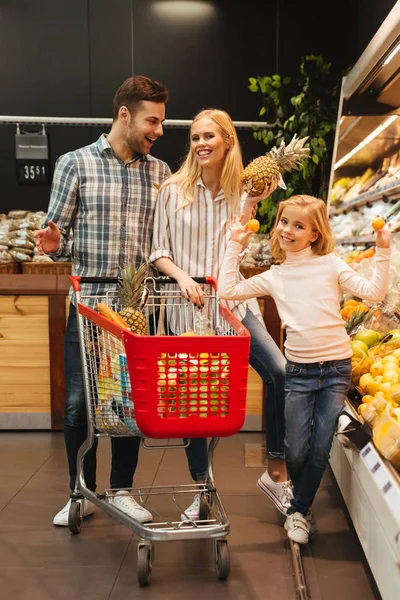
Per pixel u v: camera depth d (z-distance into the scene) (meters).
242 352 2.13
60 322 4.09
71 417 2.73
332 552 2.52
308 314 2.46
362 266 3.82
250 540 2.64
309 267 2.49
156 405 2.13
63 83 4.93
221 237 2.71
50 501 3.02
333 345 2.47
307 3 4.95
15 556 2.49
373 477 2.00
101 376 2.38
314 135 4.73
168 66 4.98
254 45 4.98
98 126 5.01
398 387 2.50
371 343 3.18
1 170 4.98
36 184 4.99
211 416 2.15
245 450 3.80
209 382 2.14
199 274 2.72
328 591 2.24
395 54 3.13
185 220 2.70
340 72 4.92
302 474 2.53
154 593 2.23
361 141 4.34
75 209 2.80
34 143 4.93
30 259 4.37
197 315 2.69
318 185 5.04
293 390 2.52
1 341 4.11
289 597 2.21
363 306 3.54
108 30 4.92
